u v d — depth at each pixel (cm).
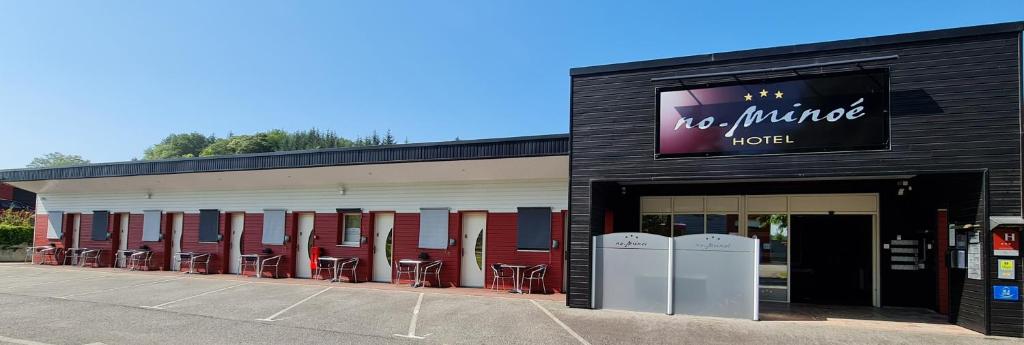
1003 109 873
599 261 1096
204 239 1856
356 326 934
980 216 874
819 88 970
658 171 1053
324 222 1672
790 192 1230
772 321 975
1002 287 848
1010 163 861
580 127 1117
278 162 1560
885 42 939
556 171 1342
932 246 1111
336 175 1585
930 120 905
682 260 1043
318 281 1591
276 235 1730
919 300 1135
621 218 1289
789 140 977
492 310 1083
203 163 1680
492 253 1440
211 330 897
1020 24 871
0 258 2338
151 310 1091
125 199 2055
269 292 1342
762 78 1002
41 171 2019
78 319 993
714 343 814
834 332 884
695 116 1039
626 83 1094
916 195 1140
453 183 1511
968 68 896
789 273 1216
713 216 1276
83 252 2058
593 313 1042
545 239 1373
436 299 1230
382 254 1597
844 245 1192
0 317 1013
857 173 934
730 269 1014
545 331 893
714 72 1034
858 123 942
